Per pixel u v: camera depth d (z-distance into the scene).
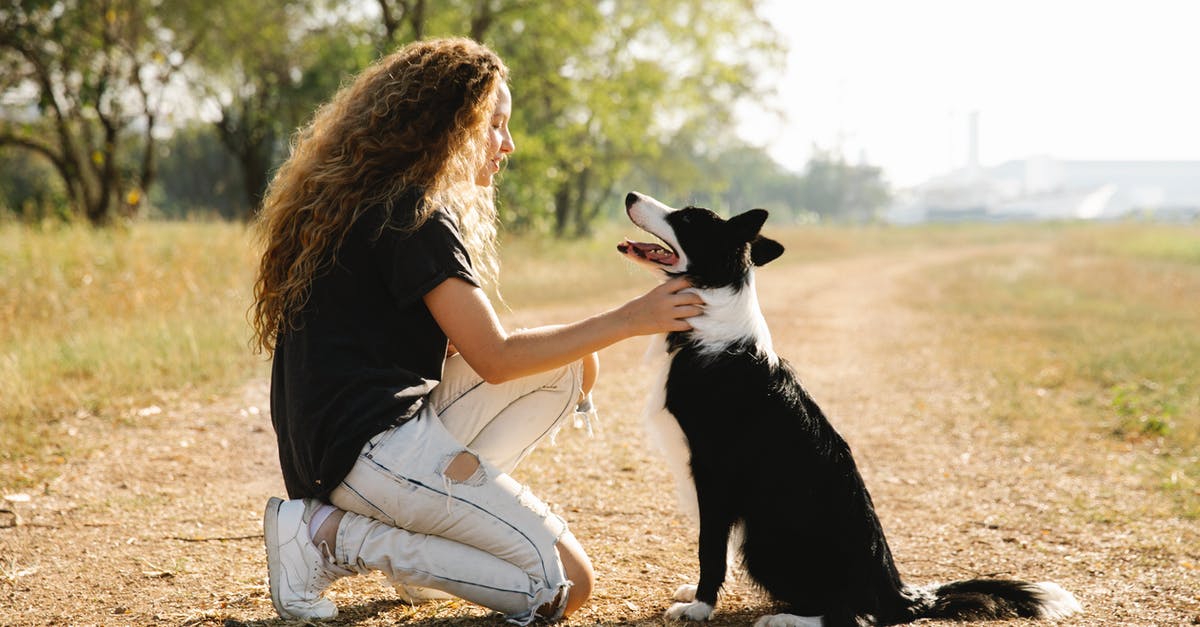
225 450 4.98
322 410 2.45
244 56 21.17
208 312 8.76
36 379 5.87
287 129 22.27
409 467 2.45
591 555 3.51
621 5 21.89
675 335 2.97
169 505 4.06
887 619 2.75
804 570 2.78
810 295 16.31
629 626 2.81
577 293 13.81
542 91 20.98
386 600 2.91
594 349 2.68
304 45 21.38
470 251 2.74
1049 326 11.55
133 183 19.94
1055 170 156.00
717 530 2.89
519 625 2.62
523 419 2.81
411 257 2.44
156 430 5.27
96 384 6.04
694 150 36.56
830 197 98.19
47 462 4.59
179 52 20.08
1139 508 4.30
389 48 17.48
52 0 15.26
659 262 3.03
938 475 4.98
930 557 3.65
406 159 2.53
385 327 2.49
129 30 18.50
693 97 23.12
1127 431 5.94
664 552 3.58
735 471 2.84
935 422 6.32
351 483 2.48
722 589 3.19
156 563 3.30
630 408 6.48
